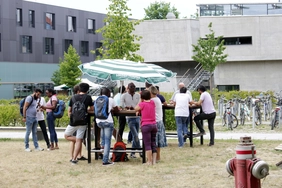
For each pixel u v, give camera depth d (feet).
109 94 36.52
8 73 177.99
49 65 191.93
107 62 40.78
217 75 152.35
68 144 51.19
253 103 70.18
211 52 131.85
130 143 50.29
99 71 41.37
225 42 150.82
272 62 150.30
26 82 183.52
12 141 55.72
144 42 149.79
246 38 149.79
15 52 180.45
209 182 29.19
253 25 148.05
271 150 42.98
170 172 33.04
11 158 41.24
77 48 202.80
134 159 39.73
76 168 35.68
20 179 31.89
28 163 38.50
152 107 36.35
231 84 151.94
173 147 46.44
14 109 77.20
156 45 149.18
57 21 195.31
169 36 148.56
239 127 68.18
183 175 31.73
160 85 147.95
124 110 37.99
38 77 187.93
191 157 39.96
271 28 147.64
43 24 190.19
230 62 151.94
